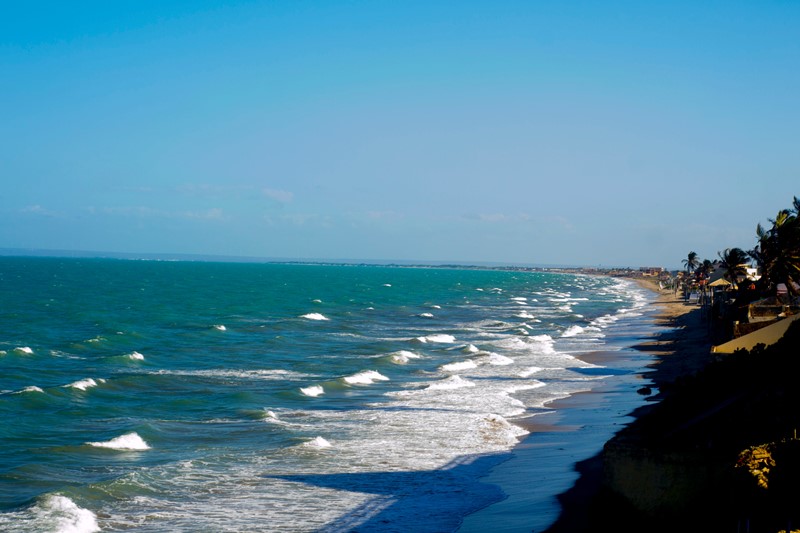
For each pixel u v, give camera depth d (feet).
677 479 57.57
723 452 57.11
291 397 131.13
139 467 85.35
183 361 174.50
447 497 74.95
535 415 117.91
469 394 136.05
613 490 59.93
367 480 81.10
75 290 453.58
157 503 72.74
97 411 115.55
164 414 114.83
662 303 464.65
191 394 131.85
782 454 50.80
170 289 503.20
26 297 376.07
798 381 63.67
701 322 278.87
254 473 83.41
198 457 89.86
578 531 61.98
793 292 182.50
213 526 66.69
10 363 162.50
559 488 76.23
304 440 96.94
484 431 104.83
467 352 200.34
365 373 152.05
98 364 165.27
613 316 353.31
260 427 106.11
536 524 64.90
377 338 236.43
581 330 268.62
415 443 97.50
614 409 121.60
